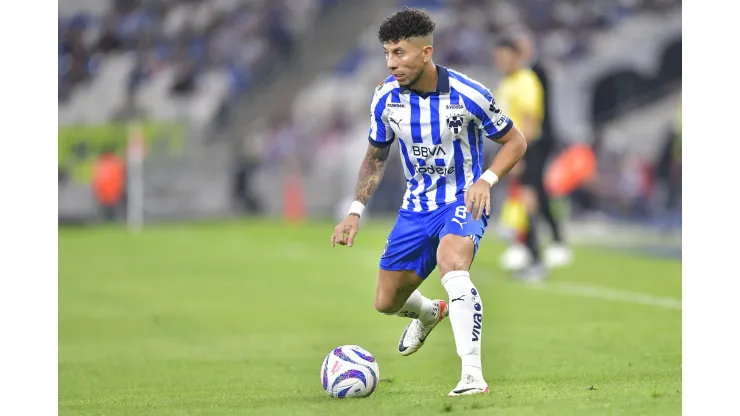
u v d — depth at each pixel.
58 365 25.31
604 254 52.38
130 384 22.47
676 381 20.12
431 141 19.14
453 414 16.50
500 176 18.91
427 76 18.84
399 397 18.73
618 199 73.31
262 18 98.19
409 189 19.94
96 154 83.75
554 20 87.94
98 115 93.56
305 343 28.42
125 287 42.81
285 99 93.62
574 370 22.17
